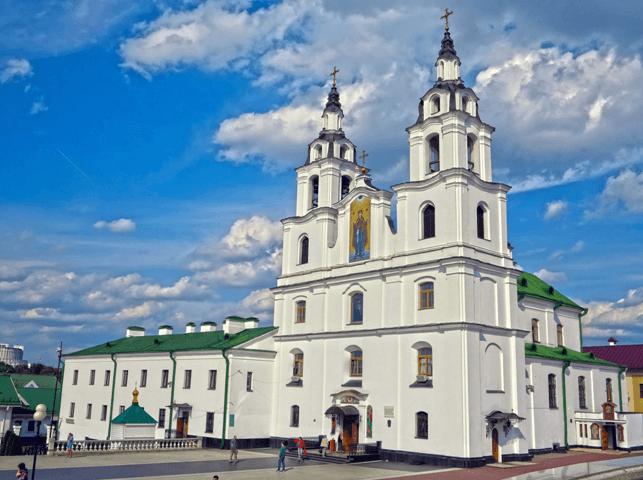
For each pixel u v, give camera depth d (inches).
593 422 1856.5
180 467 1402.6
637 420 1865.2
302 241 2062.0
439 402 1491.1
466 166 1647.4
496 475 1290.6
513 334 1601.9
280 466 1396.4
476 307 1531.7
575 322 2240.4
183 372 2070.6
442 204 1606.8
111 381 2397.9
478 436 1448.1
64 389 2662.4
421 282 1609.3
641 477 1240.8
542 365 1802.4
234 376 1893.5
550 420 1781.5
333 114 2113.7
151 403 2174.0
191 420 1980.8
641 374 2539.4
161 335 2561.5
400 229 1701.5
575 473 1188.5
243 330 2245.3
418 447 1515.7
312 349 1882.4
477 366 1488.7
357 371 1753.2
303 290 1971.0
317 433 1798.7
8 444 1961.1
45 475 1231.5
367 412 1654.8
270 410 1968.5
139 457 1577.3
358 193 1852.9
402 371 1599.4
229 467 1429.6
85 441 1614.2
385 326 1672.0
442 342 1515.7
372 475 1315.2
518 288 2003.0
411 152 1743.4
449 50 1776.6
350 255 1845.5
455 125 1642.5
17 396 2138.3
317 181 2118.6
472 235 1588.3
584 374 1989.4
